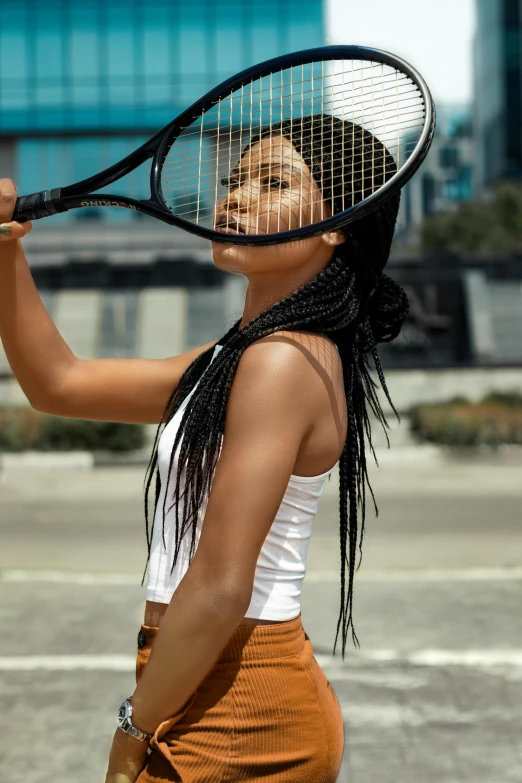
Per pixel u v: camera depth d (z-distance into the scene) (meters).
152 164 1.85
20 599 6.64
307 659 1.67
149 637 1.70
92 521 10.60
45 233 34.34
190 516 1.65
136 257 33.56
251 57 39.00
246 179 1.75
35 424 18.80
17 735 4.14
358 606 6.38
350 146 1.74
